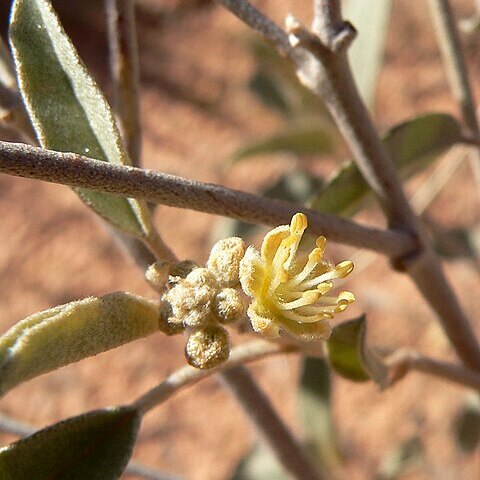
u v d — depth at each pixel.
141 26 0.36
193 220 0.29
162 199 0.07
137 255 0.09
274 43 0.09
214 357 0.07
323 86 0.09
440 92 0.30
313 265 0.07
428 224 0.16
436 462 0.22
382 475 0.18
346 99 0.09
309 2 0.34
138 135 0.09
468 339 0.10
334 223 0.08
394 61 0.31
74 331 0.06
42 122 0.07
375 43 0.12
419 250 0.09
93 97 0.07
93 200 0.08
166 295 0.07
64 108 0.07
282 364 0.24
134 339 0.07
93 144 0.07
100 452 0.07
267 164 0.30
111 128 0.07
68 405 0.25
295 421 0.23
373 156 0.09
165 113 0.33
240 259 0.07
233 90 0.33
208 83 0.34
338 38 0.08
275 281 0.07
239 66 0.34
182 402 0.25
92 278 0.28
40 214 0.30
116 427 0.07
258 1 0.34
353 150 0.09
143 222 0.08
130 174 0.07
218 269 0.07
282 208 0.08
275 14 0.33
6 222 0.30
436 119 0.10
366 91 0.12
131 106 0.09
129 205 0.08
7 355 0.06
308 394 0.14
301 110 0.16
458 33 0.11
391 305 0.24
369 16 0.12
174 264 0.07
